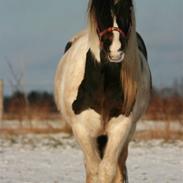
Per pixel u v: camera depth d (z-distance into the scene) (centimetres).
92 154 1134
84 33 1316
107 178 1102
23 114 3453
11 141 2870
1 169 1888
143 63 1224
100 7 1029
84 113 1110
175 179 1719
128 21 1022
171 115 3297
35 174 1789
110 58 1002
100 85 1092
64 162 2112
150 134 2992
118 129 1107
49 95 3953
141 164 2070
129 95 1096
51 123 3553
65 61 1289
